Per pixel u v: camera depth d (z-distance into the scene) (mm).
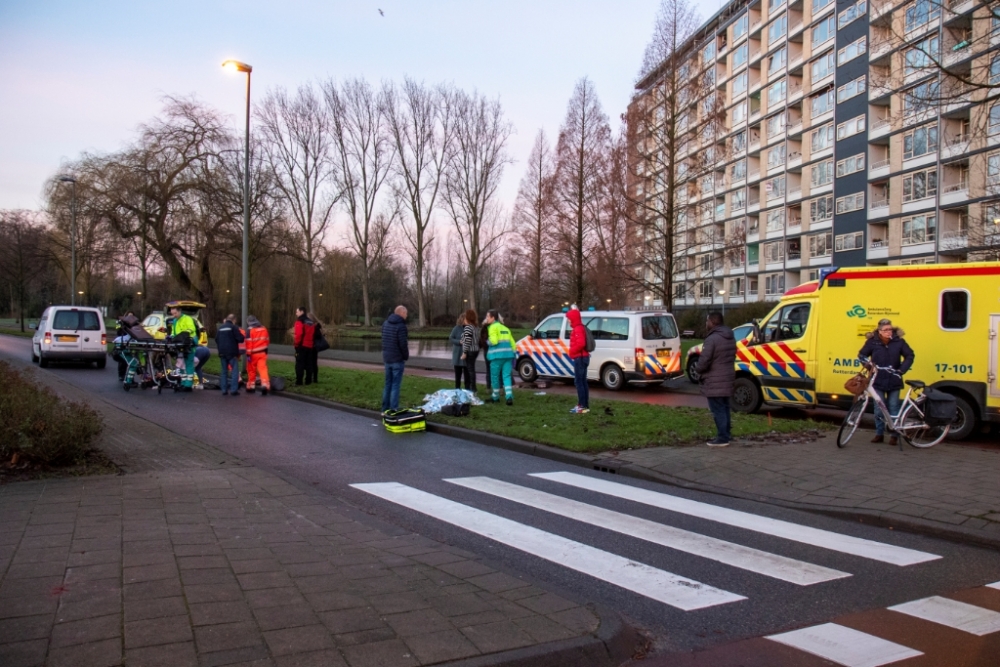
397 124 48562
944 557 5176
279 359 25359
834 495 6676
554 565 4895
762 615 4086
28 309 58719
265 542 4832
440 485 7246
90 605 3518
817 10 48156
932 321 10586
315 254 47406
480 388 15102
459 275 73000
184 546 4598
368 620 3529
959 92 10977
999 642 3732
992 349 10070
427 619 3584
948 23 14000
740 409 13031
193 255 33562
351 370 19562
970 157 32562
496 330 12539
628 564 4930
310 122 46531
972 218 32219
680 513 6270
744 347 12938
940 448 8945
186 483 6539
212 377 18531
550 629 3531
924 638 3781
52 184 35219
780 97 52969
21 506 5449
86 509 5422
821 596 4387
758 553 5203
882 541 5547
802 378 12086
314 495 6480
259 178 34125
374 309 72625
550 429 9727
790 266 52156
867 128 42719
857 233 44000
